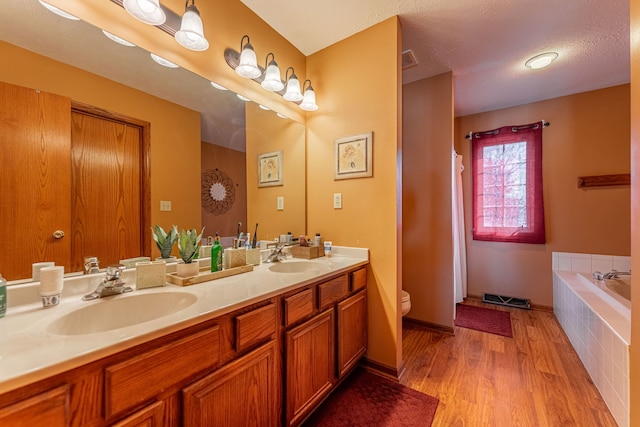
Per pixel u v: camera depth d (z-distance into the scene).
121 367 0.67
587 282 2.31
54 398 0.58
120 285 1.04
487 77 2.56
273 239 1.96
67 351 0.62
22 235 0.93
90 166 1.11
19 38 0.93
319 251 1.95
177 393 0.80
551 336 2.37
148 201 1.30
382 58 1.82
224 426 0.92
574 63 2.31
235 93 1.67
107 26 1.11
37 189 0.97
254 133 1.82
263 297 1.07
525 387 1.66
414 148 2.67
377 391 1.62
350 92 1.96
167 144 1.38
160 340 0.76
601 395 1.56
